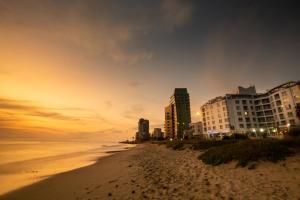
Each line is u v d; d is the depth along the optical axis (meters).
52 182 14.85
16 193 12.26
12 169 23.31
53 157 40.41
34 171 21.58
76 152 57.78
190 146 33.56
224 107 83.62
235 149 15.02
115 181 12.77
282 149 12.20
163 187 10.12
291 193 7.47
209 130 90.75
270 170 10.30
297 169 9.55
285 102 72.88
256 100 85.62
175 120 174.62
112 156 39.38
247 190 8.37
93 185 12.36
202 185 9.88
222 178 10.70
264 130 81.44
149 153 37.97
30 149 73.56
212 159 15.33
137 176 13.72
